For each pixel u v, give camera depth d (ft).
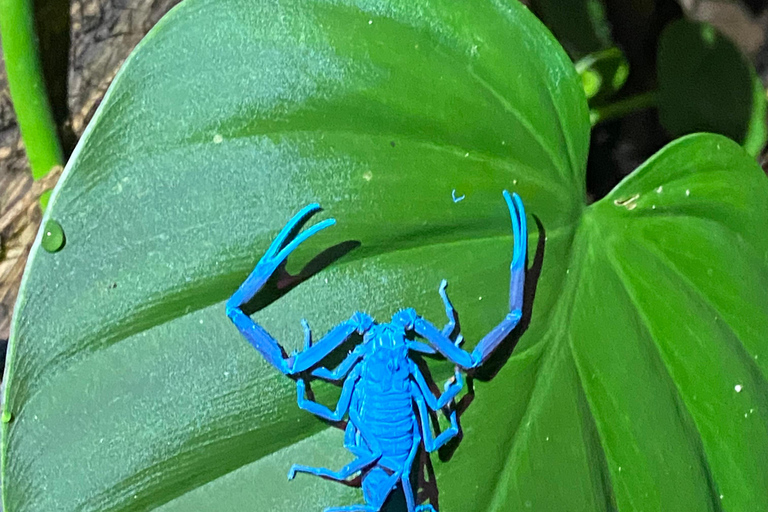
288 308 0.99
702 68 1.18
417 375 1.03
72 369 0.97
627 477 1.01
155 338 0.98
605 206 1.01
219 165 0.98
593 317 1.01
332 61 0.98
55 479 0.97
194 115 0.97
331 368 1.02
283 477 0.99
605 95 1.21
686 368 1.02
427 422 1.02
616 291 1.01
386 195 0.99
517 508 1.01
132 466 0.97
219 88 0.97
